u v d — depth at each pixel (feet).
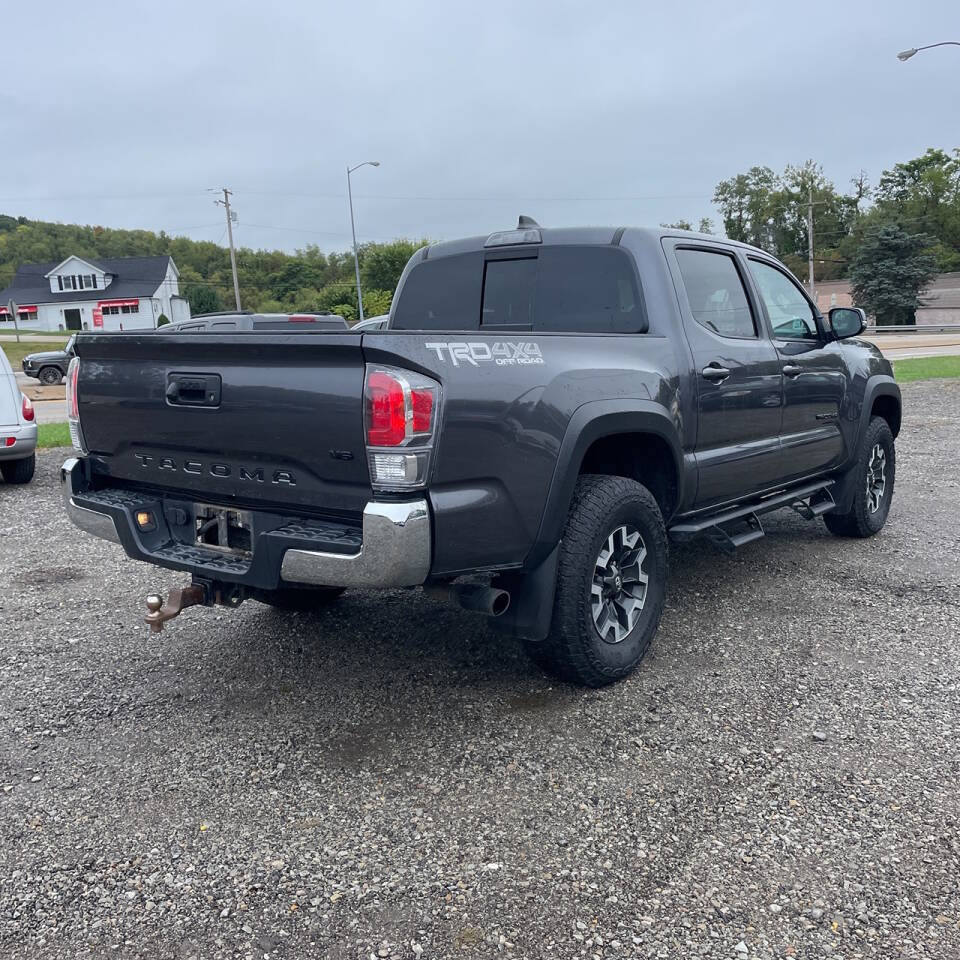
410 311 16.08
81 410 12.12
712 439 13.75
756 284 15.69
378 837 8.74
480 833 8.76
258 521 10.42
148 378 11.00
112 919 7.63
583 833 8.72
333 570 9.33
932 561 17.78
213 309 254.88
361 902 7.78
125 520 11.34
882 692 11.76
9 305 271.90
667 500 13.26
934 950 7.05
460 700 11.75
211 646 13.89
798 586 16.34
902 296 205.26
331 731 10.97
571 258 13.96
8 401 28.22
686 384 13.00
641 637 12.34
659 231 13.70
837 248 303.27
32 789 9.76
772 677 12.30
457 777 9.81
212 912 7.70
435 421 9.20
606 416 11.16
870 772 9.76
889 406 20.34
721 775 9.76
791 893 7.77
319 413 9.36
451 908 7.67
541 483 10.35
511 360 10.18
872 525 19.44
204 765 10.23
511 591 11.07
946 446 33.01
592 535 11.09
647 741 10.54
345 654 13.43
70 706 11.83
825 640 13.64
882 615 14.70
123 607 15.90
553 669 11.62
